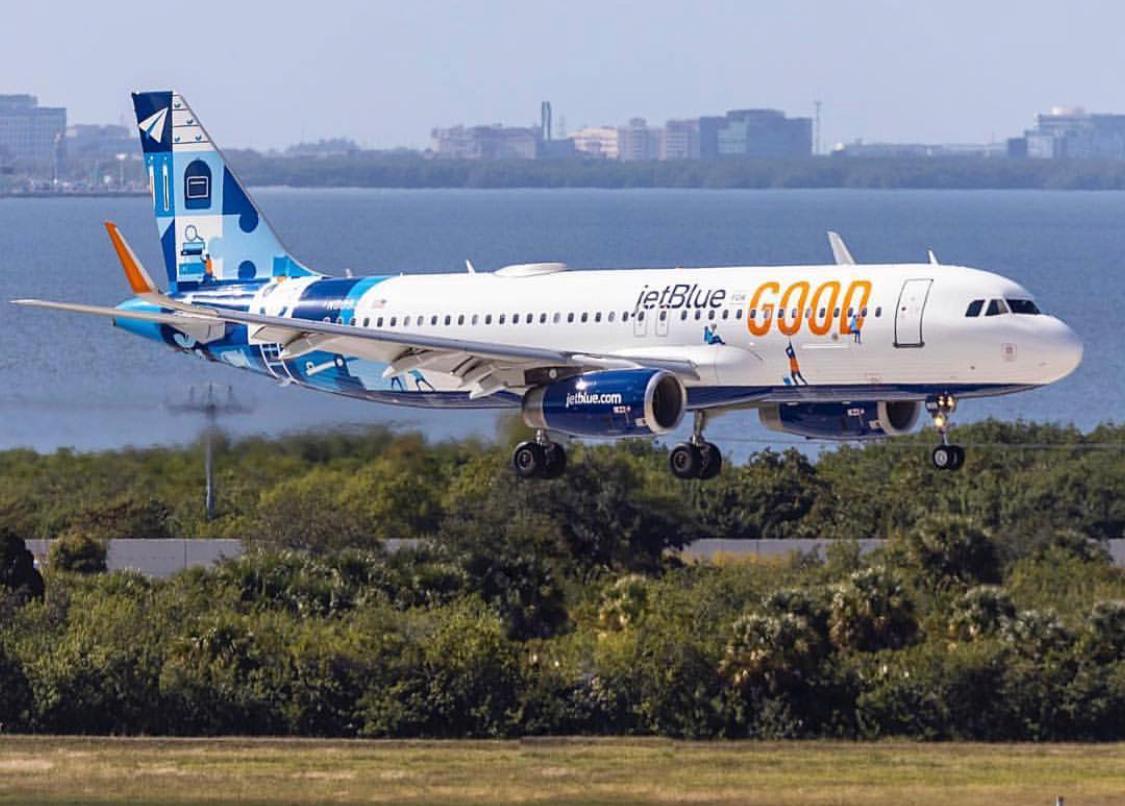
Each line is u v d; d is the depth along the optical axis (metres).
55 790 139.62
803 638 181.25
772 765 153.38
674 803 134.38
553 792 138.62
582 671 179.50
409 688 176.12
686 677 177.75
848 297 178.62
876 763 154.62
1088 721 174.38
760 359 182.25
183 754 158.25
